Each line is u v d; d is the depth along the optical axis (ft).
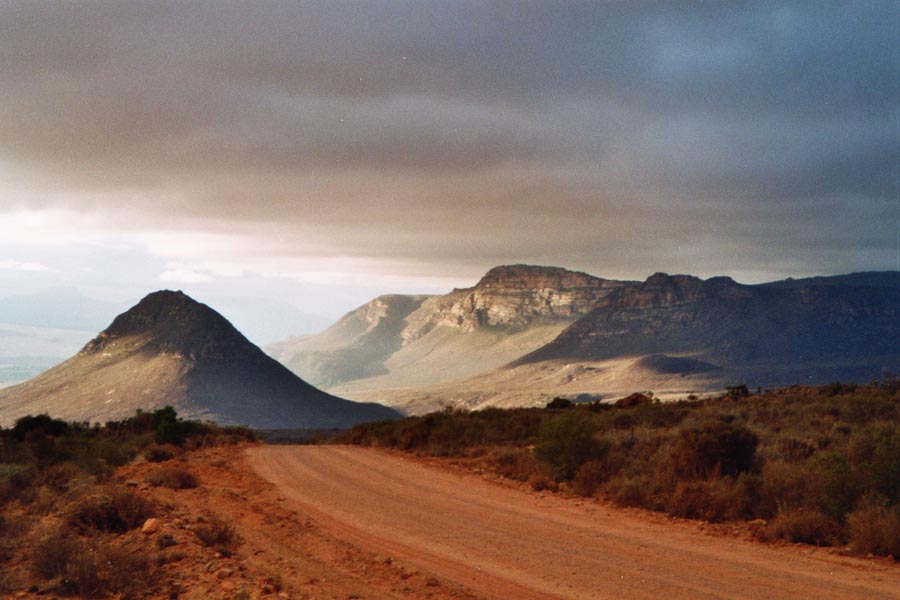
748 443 65.62
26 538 47.50
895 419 94.73
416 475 86.02
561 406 181.88
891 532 43.29
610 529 52.54
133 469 93.81
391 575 40.60
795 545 46.26
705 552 44.88
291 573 41.04
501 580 39.22
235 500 67.00
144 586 37.52
